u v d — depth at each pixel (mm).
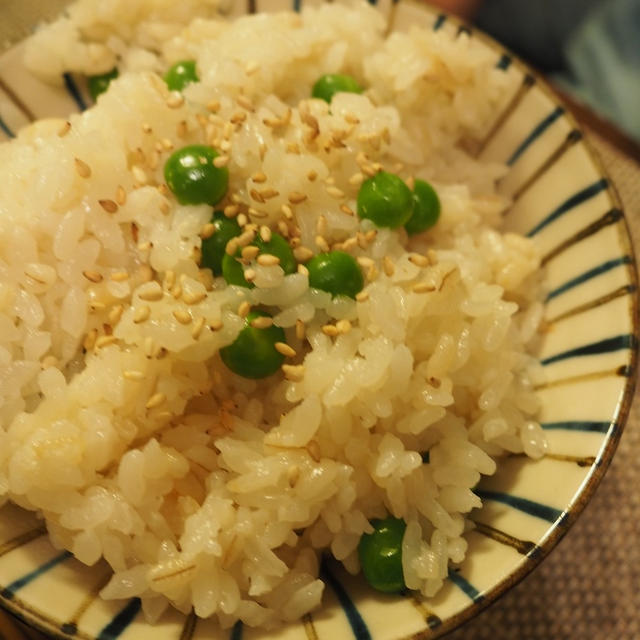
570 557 154
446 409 142
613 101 251
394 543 130
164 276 137
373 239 142
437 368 134
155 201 140
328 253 139
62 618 116
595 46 261
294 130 148
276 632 124
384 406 131
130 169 146
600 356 135
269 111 150
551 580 152
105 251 140
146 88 148
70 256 137
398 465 130
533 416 142
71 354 136
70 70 170
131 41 173
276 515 129
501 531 126
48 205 138
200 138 148
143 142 146
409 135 162
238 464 129
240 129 145
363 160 145
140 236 140
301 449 129
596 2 265
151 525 129
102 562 130
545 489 127
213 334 131
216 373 138
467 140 173
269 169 141
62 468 124
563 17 263
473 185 166
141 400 131
